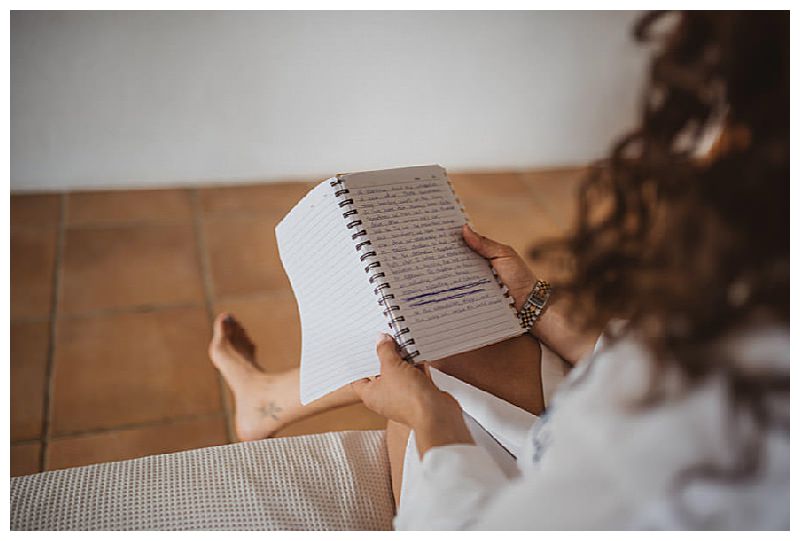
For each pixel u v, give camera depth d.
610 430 0.46
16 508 0.79
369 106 2.23
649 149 0.47
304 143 2.24
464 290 0.90
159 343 1.64
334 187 0.90
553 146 2.44
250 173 2.24
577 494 0.47
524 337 0.94
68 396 1.50
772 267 0.41
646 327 0.45
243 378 1.34
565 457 0.48
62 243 1.91
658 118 0.46
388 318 0.84
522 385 0.89
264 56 2.07
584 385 0.50
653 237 0.47
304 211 0.94
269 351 1.65
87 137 2.06
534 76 2.31
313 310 0.97
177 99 2.07
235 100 2.12
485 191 2.30
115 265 1.86
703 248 0.41
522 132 2.40
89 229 1.98
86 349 1.61
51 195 2.09
